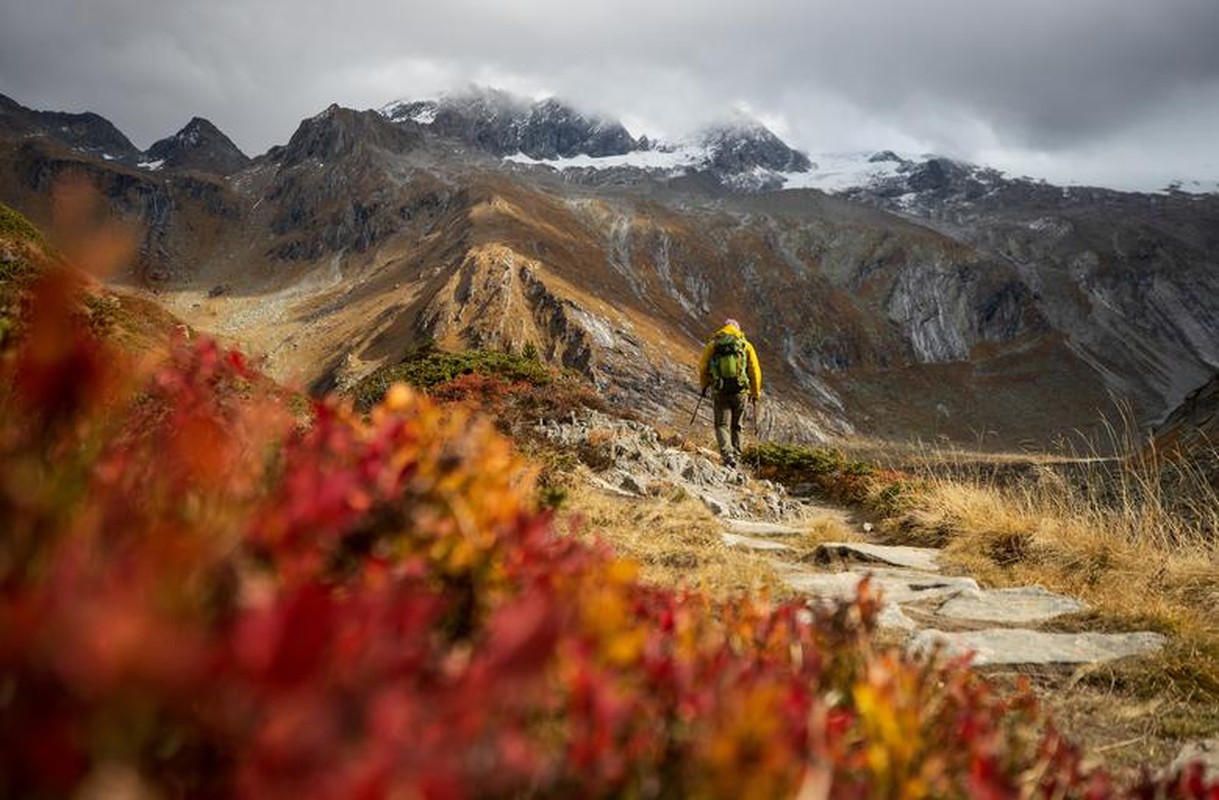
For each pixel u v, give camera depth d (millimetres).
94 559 989
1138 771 3393
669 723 1483
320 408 2043
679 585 5371
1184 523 7949
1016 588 6344
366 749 721
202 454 1354
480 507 1825
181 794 736
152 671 637
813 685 2045
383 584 1270
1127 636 5098
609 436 12383
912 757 1725
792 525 10812
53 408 954
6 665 615
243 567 1070
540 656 872
